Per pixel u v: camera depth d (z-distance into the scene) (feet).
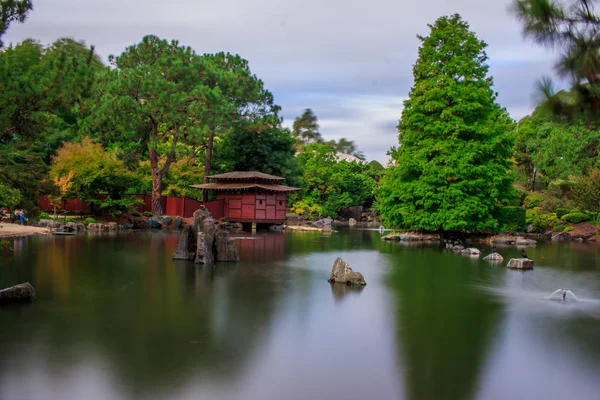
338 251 103.09
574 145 199.93
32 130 58.80
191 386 30.48
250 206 161.99
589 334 42.65
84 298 52.39
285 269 75.05
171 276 66.13
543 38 30.19
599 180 163.43
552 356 37.01
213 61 182.29
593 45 29.66
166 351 36.47
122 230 135.74
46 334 39.75
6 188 59.93
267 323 44.37
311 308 50.26
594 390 31.04
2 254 81.30
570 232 155.63
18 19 56.65
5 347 36.63
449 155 127.85
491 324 45.47
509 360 36.09
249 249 102.73
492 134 130.52
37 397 28.53
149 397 28.81
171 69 149.07
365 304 52.60
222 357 35.47
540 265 86.89
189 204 165.48
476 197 127.24
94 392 29.32
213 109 149.48
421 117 131.03
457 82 132.05
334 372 33.17
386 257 94.32
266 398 29.01
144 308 48.78
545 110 30.25
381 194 140.67
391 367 34.27
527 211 177.27
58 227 122.21
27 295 51.03
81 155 134.92
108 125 150.20
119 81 140.56
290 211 221.25
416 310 50.42
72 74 57.52
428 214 130.11
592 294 60.44
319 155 242.58
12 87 52.29
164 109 144.46
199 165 196.95
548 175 213.05
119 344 37.76
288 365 34.27
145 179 173.27
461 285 64.90
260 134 186.50
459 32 129.49
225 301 52.47
